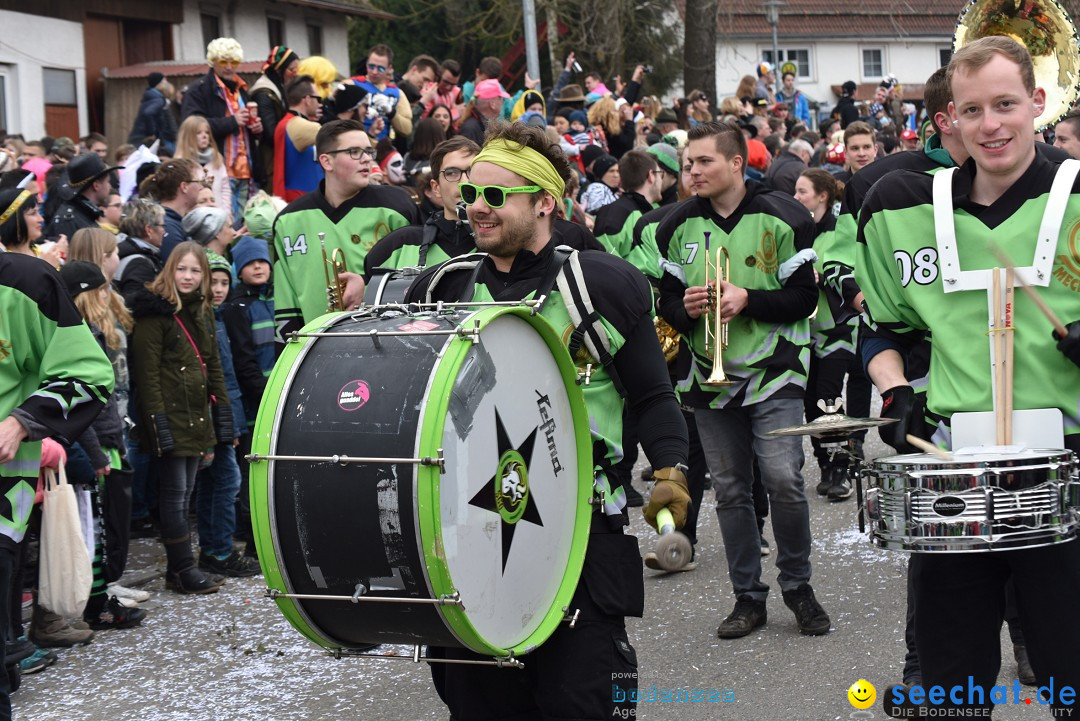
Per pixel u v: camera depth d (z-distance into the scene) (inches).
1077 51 208.4
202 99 421.7
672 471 144.3
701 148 238.8
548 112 616.1
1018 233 138.7
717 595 271.1
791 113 1084.5
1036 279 137.5
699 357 241.1
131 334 288.0
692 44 1000.9
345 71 1107.9
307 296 273.3
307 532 129.8
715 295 234.7
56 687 235.3
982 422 139.3
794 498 238.7
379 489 126.2
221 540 305.1
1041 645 136.4
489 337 133.6
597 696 141.5
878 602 258.4
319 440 129.3
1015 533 128.5
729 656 232.8
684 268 244.8
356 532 127.5
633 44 1211.9
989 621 140.5
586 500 145.9
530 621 138.2
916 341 152.2
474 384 131.0
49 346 187.2
